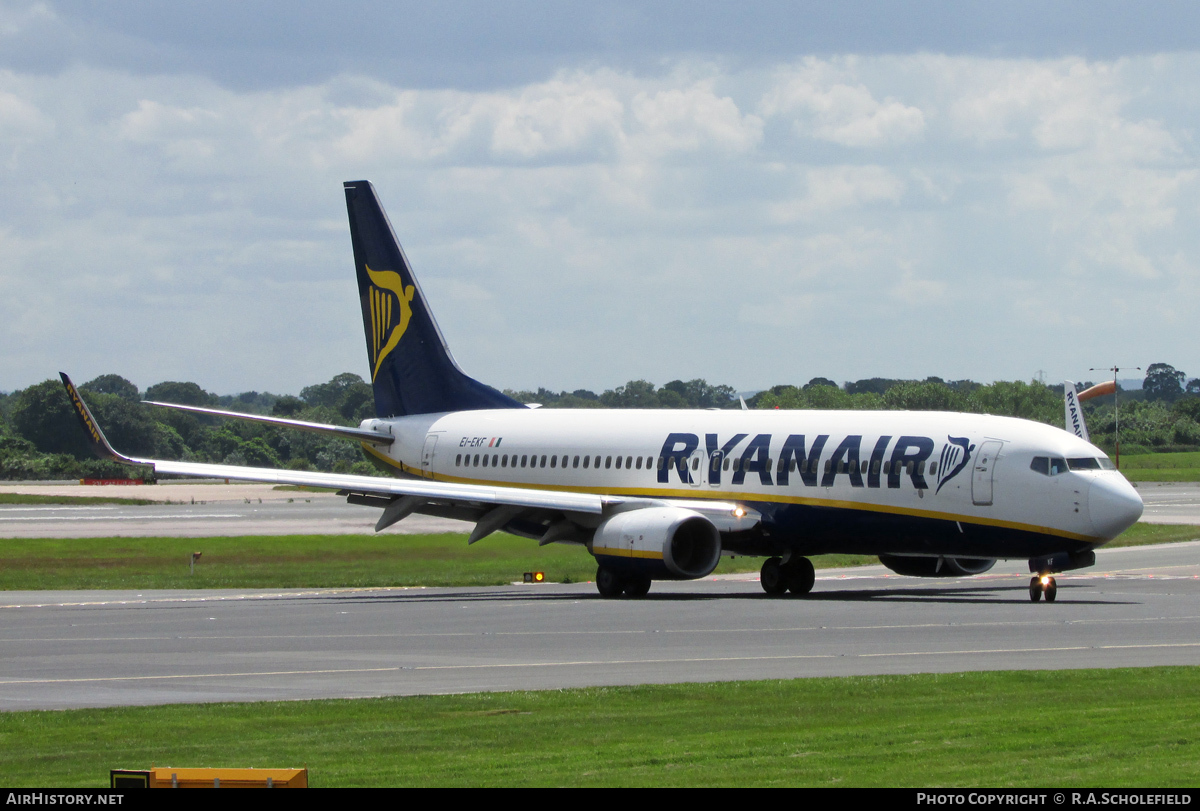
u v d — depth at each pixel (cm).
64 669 9681
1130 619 12738
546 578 19775
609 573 16225
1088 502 14150
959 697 7900
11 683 8950
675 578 15838
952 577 18925
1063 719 6962
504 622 12950
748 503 16312
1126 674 8738
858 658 9881
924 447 15112
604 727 7038
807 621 12719
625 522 16000
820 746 6331
